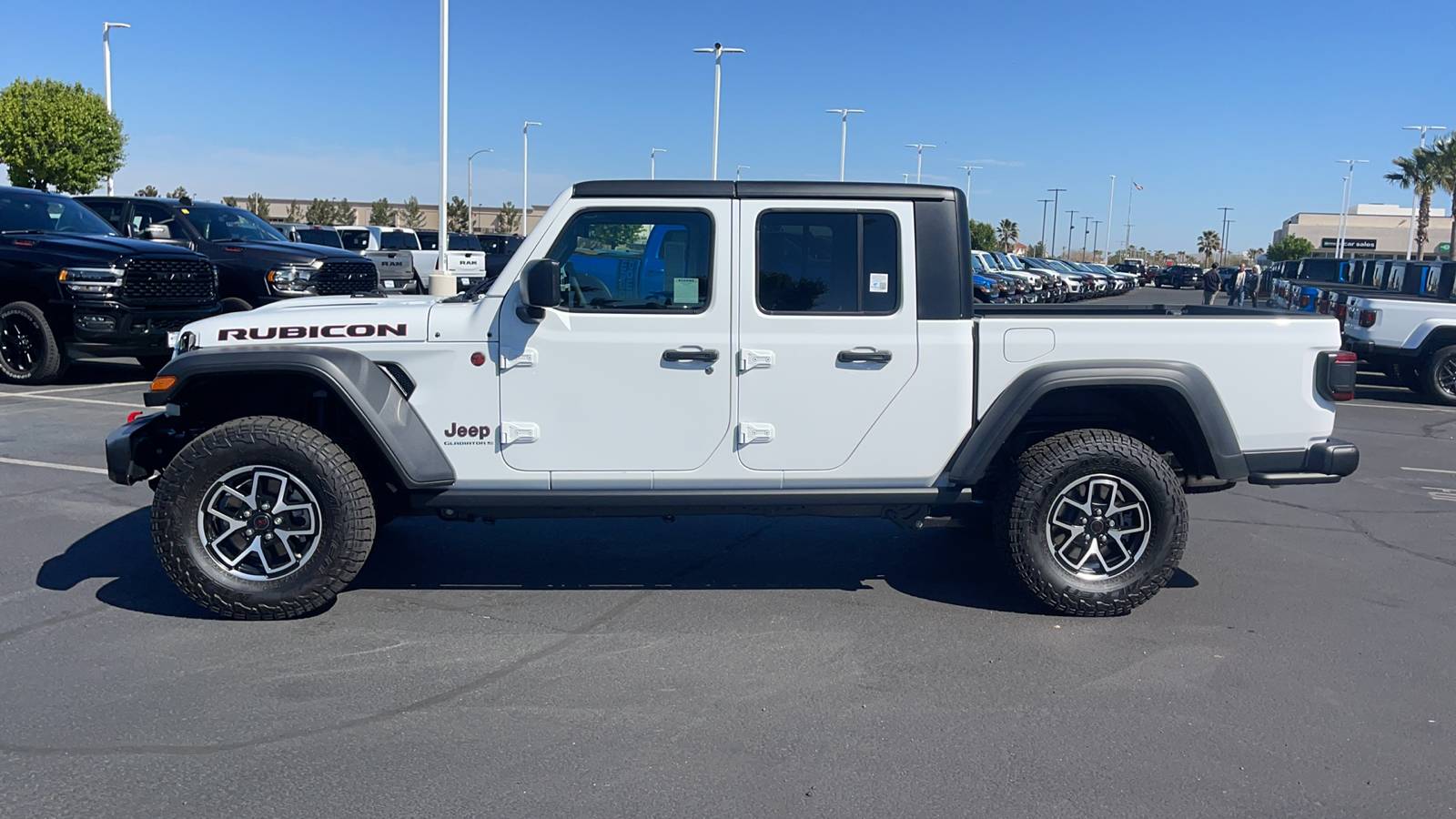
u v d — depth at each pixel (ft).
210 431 15.42
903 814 10.86
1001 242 337.31
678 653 15.06
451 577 18.40
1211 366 16.38
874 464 16.22
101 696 13.33
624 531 21.61
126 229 48.32
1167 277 222.48
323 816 10.63
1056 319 16.12
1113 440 16.24
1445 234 352.28
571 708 13.20
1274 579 19.15
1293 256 296.30
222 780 11.32
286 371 15.51
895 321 15.98
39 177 123.24
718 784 11.37
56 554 19.11
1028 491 16.16
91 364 46.73
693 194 15.71
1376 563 20.30
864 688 13.96
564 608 16.90
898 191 15.96
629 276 15.85
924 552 20.40
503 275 15.71
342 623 16.02
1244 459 16.60
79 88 127.95
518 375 15.71
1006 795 11.25
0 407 34.37
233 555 16.01
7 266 37.99
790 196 15.79
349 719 12.81
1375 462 31.12
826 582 18.44
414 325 15.67
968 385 16.15
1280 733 12.84
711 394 15.89
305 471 15.39
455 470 15.90
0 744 12.03
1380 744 12.57
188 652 14.78
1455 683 14.42
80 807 10.73
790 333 15.84
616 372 15.76
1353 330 46.16
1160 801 11.19
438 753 11.98
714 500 16.15
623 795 11.12
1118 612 16.70
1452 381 44.01
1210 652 15.39
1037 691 13.94
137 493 23.53
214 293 42.34
